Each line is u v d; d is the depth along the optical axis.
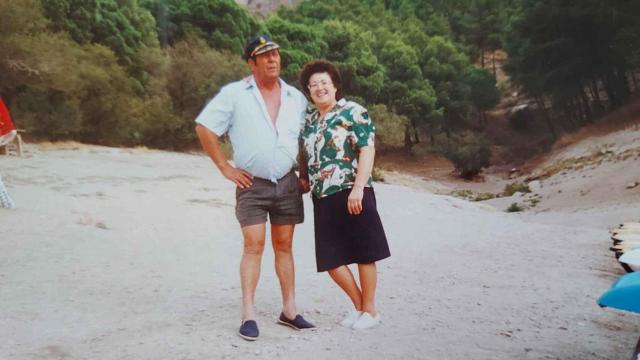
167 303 5.45
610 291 3.11
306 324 4.75
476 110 88.00
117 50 44.09
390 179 43.41
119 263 7.20
